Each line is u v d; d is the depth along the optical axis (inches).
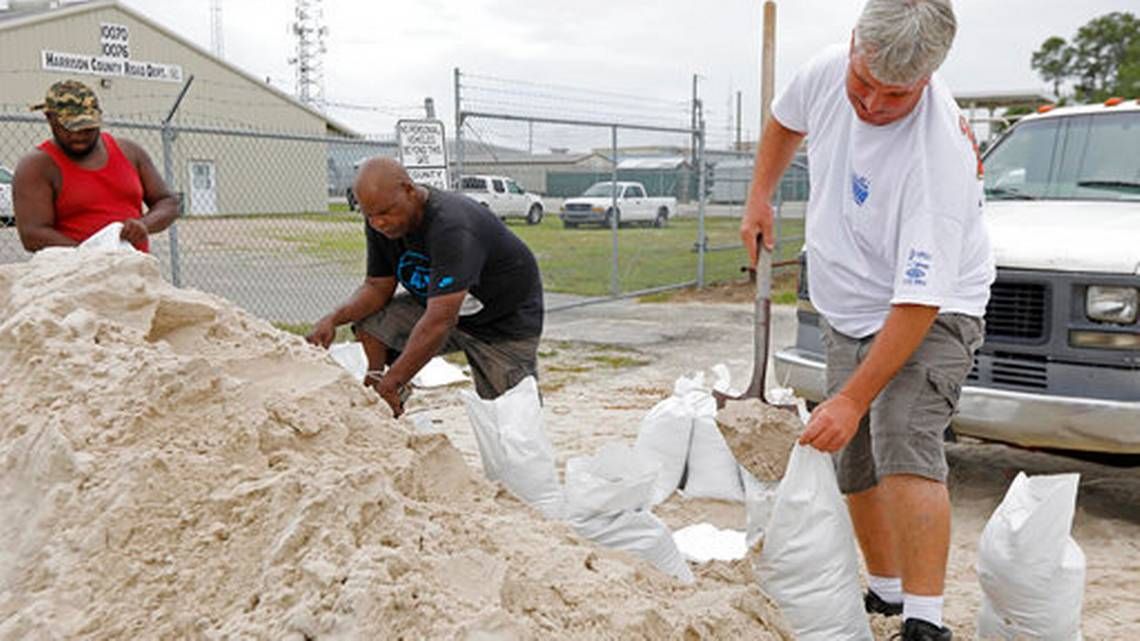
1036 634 116.3
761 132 135.6
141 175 183.9
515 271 167.5
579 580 92.8
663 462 181.9
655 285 589.9
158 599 82.0
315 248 626.5
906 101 106.3
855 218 117.1
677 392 193.8
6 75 981.2
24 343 103.6
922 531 111.8
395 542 85.3
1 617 83.2
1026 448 187.9
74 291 109.6
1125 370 173.5
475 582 85.0
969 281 115.0
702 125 576.7
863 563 160.4
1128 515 191.0
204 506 87.8
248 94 1133.1
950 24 100.0
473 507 106.6
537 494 128.6
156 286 116.0
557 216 753.6
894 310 107.9
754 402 125.3
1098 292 175.0
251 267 555.2
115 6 1048.8
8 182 511.2
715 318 483.8
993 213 212.2
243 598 81.2
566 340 413.7
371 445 104.5
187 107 1098.1
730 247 657.6
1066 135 236.7
